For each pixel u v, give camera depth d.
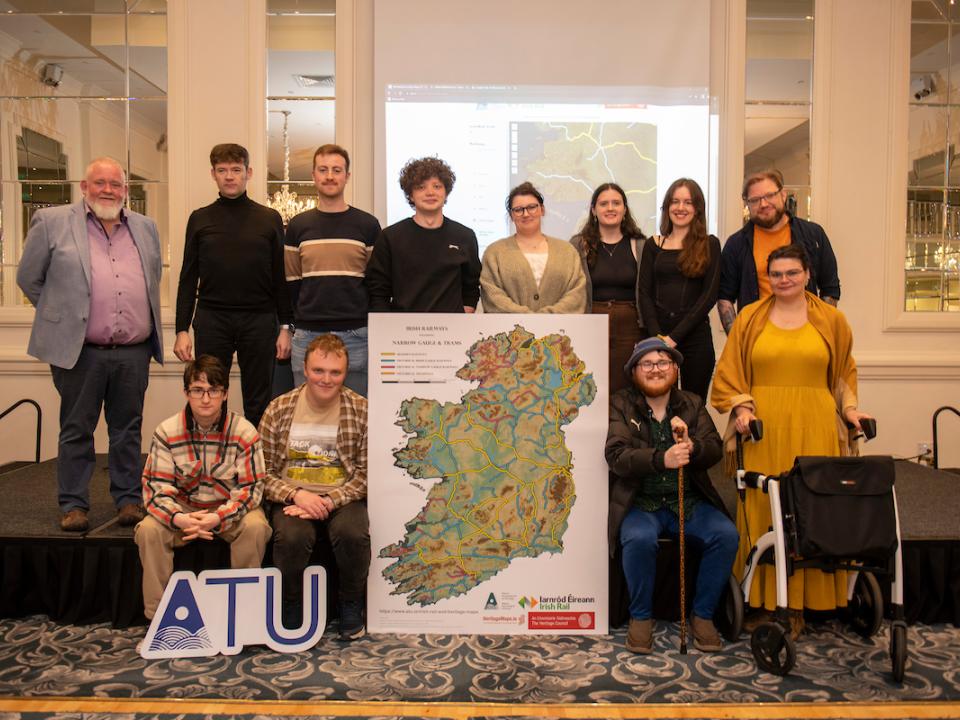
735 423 2.73
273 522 2.61
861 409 4.52
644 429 2.69
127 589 2.73
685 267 3.16
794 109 4.48
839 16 4.44
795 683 2.31
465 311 3.16
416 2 4.31
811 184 4.49
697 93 4.38
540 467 2.71
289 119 4.42
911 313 4.55
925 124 4.55
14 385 4.48
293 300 3.30
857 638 2.66
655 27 4.35
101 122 4.49
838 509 2.35
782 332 2.74
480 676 2.36
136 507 2.96
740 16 4.37
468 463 2.70
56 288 2.96
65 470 2.94
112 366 3.01
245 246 3.29
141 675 2.36
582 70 4.36
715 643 2.55
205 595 2.51
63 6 4.46
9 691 2.25
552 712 2.14
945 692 2.26
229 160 3.29
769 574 2.66
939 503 3.26
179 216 4.40
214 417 2.63
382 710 2.16
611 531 2.63
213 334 3.31
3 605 2.78
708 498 2.66
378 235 3.22
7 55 4.48
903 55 4.46
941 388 4.54
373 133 4.36
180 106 4.37
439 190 3.04
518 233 3.21
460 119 4.36
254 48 4.35
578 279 3.13
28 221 4.52
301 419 2.72
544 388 2.72
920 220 4.57
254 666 2.43
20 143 4.51
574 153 4.39
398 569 2.68
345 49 4.34
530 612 2.68
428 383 2.71
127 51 4.45
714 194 4.43
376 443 2.69
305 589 2.53
